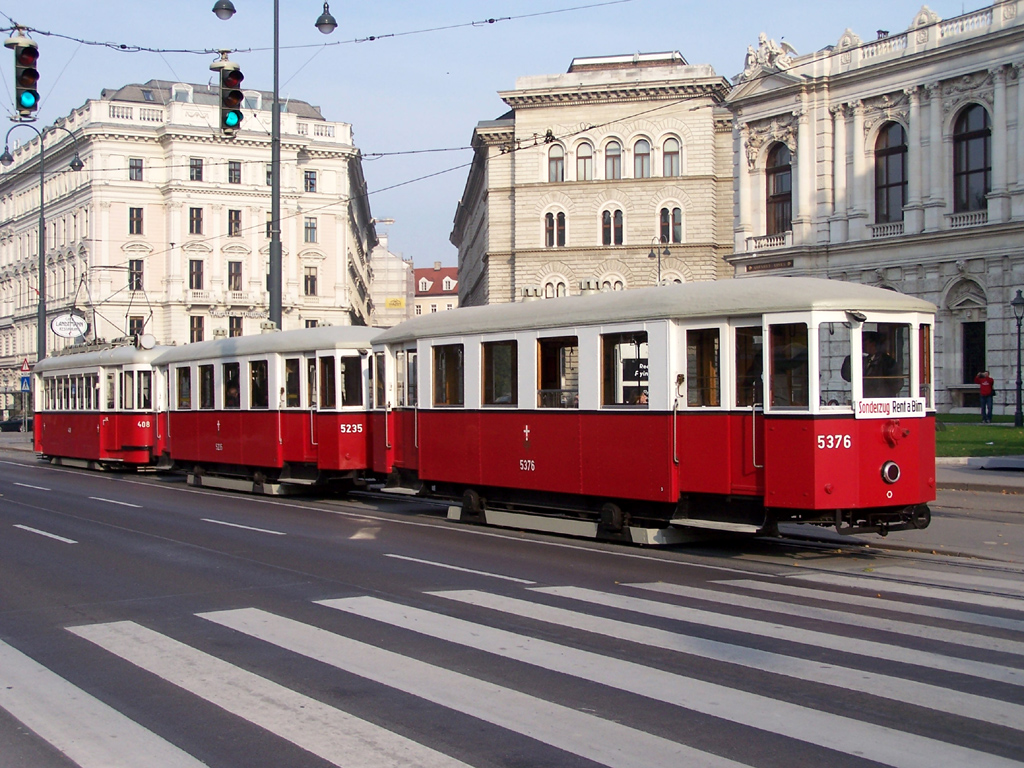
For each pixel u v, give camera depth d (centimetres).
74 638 889
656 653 805
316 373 2144
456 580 1154
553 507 1565
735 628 891
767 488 1253
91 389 3238
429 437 1783
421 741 608
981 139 4053
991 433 3189
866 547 1418
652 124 6062
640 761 570
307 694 708
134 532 1627
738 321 1300
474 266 8862
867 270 4347
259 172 7594
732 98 4809
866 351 1254
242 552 1394
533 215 6222
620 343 1436
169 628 922
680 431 1354
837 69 4447
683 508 1366
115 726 646
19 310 8812
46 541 1526
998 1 3931
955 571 1212
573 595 1053
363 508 2036
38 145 8238
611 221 6112
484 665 776
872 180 4372
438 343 1764
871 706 666
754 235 4769
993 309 3959
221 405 2478
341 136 7969
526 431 1583
